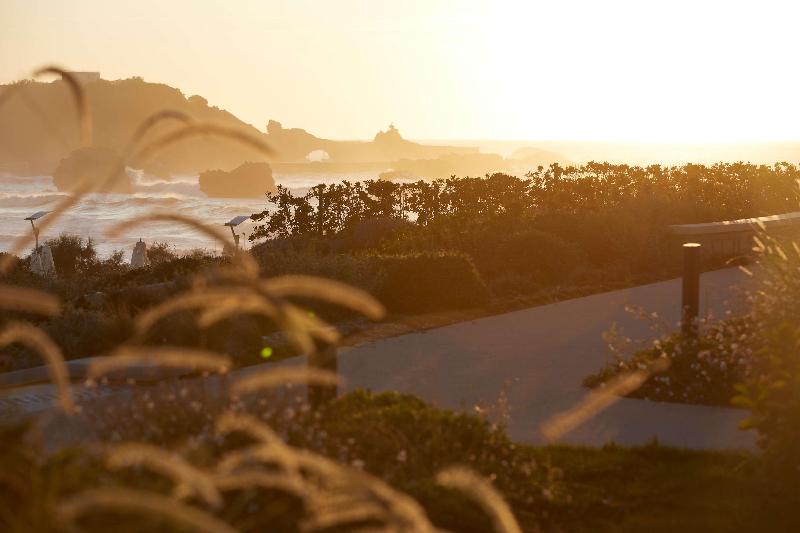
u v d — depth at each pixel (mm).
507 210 20562
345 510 2992
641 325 13078
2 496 3449
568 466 6914
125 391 8680
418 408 7066
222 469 3014
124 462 4156
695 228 19625
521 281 16141
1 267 3117
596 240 18469
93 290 15891
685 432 8086
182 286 13266
